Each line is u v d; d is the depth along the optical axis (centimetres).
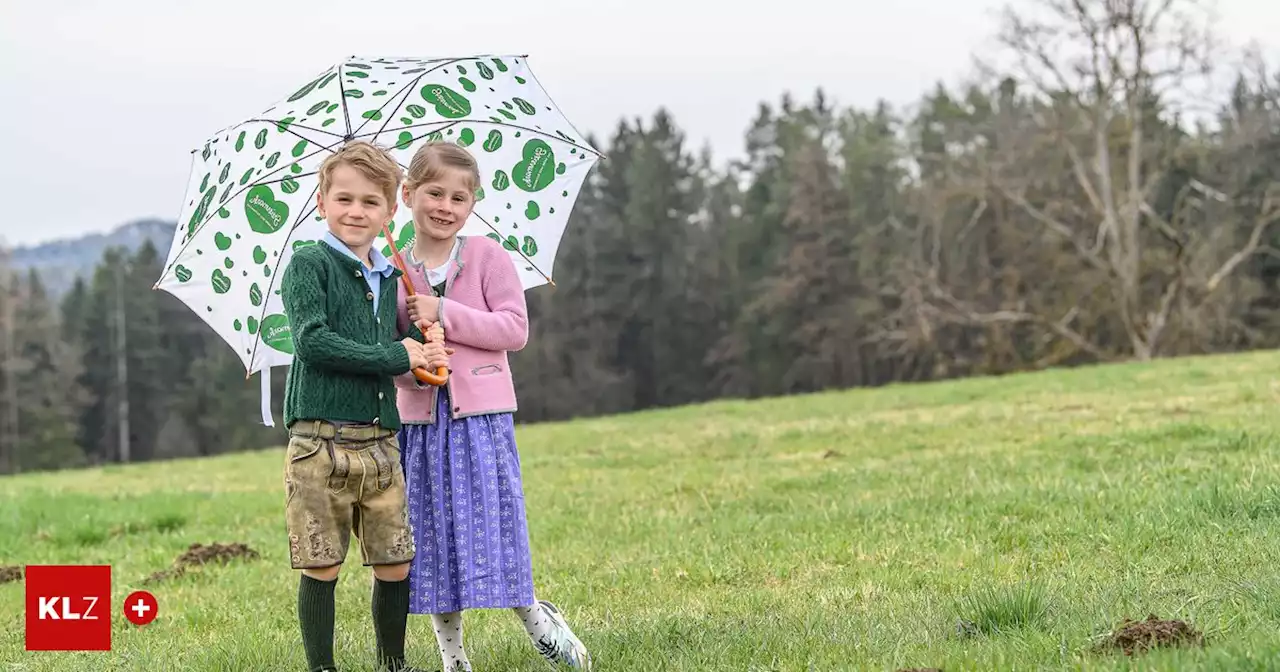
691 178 6788
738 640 463
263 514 1145
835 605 541
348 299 431
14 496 1354
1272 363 2016
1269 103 3888
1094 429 1272
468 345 452
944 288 4753
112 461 6931
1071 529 673
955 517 762
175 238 482
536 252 504
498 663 477
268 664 495
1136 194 3650
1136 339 3675
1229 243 4112
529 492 1188
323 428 421
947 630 457
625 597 628
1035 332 4359
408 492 450
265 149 480
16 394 6350
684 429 1877
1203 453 973
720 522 861
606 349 6244
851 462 1220
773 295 5703
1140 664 357
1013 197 3856
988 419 1523
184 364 7156
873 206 5756
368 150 436
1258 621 410
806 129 6588
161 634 616
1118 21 3456
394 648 448
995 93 4972
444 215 459
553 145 510
